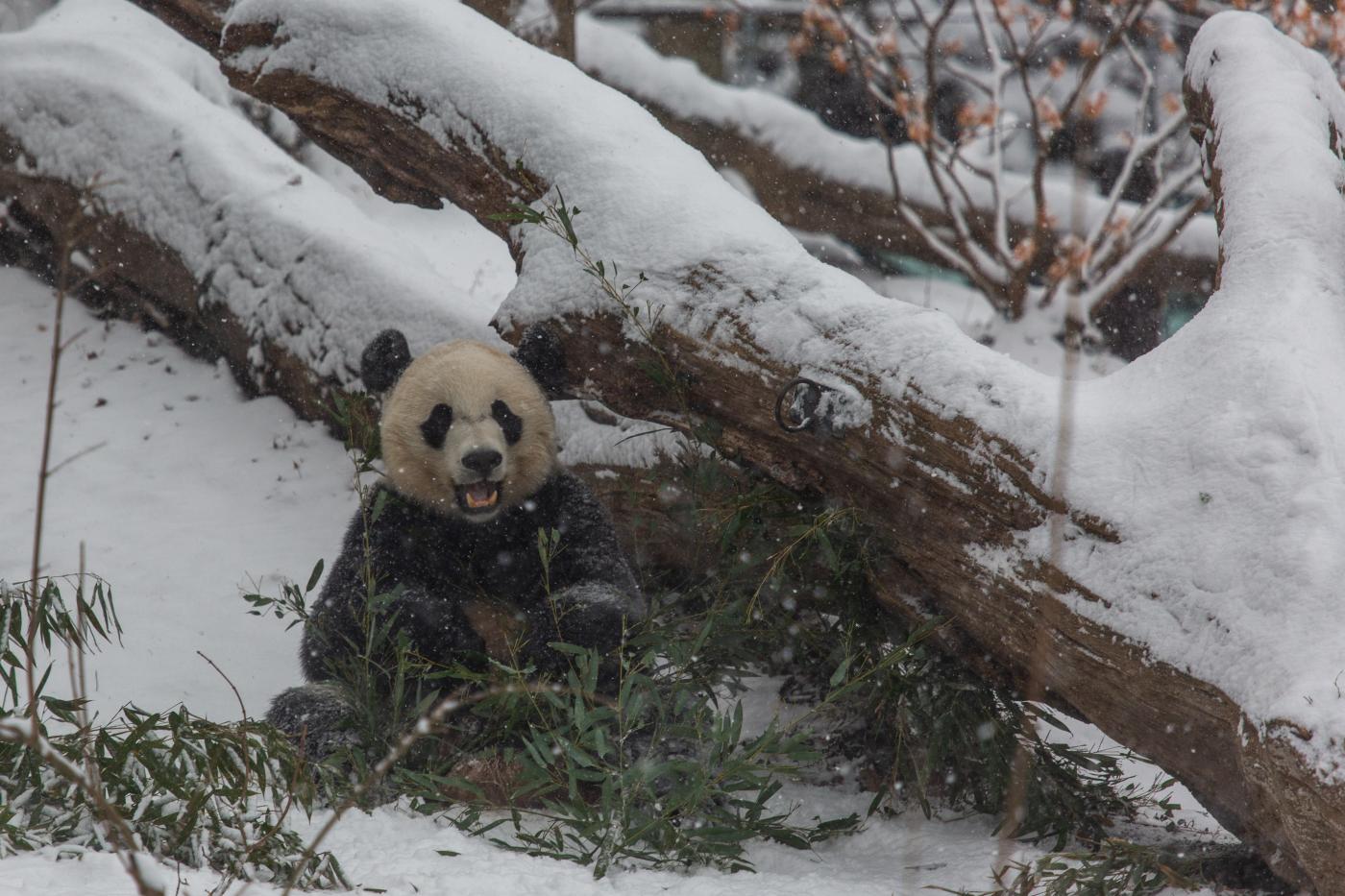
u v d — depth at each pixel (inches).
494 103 458.9
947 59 982.4
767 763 337.4
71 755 264.5
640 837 301.1
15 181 686.5
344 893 248.5
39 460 565.6
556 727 342.6
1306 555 260.2
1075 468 301.4
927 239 813.2
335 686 350.9
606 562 372.8
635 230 407.2
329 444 588.1
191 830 250.5
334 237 585.6
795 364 358.6
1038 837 333.4
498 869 270.2
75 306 689.6
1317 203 344.5
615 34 876.0
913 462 329.1
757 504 379.6
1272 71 394.9
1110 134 991.6
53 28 746.2
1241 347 305.0
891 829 335.3
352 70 494.9
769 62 1119.0
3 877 217.9
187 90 689.6
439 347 382.3
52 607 313.4
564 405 485.7
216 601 476.7
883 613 357.7
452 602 369.1
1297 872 260.2
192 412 611.5
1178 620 275.0
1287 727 235.3
